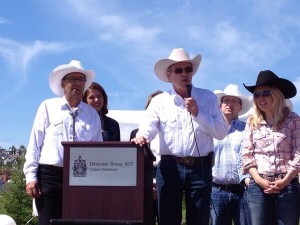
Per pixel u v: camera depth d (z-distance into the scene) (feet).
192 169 16.15
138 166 13.97
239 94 23.09
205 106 16.78
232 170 21.76
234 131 22.26
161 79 17.92
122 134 28.19
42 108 17.10
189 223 16.30
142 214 13.85
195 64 17.53
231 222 22.29
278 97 16.39
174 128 16.34
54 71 17.22
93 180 14.10
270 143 16.22
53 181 16.29
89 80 18.65
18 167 55.72
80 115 17.07
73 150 14.20
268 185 15.80
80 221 13.85
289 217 15.87
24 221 53.67
